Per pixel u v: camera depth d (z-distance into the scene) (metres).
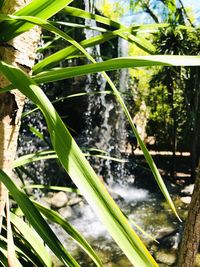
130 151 7.66
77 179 0.35
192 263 1.39
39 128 6.25
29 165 5.00
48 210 0.72
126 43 6.71
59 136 0.36
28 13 0.47
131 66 0.40
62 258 0.51
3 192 0.54
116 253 3.37
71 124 7.38
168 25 0.73
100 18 0.71
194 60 0.38
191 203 1.35
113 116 7.03
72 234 0.67
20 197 0.48
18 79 0.40
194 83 6.19
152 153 7.73
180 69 5.77
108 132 6.96
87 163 0.35
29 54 0.52
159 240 3.53
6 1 0.48
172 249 3.34
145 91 7.81
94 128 7.01
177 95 7.33
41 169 5.00
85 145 6.59
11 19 0.45
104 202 0.35
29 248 0.77
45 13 0.47
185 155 7.63
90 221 4.09
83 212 4.29
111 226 0.34
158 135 8.09
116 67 0.42
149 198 5.12
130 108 7.61
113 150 6.84
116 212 0.35
